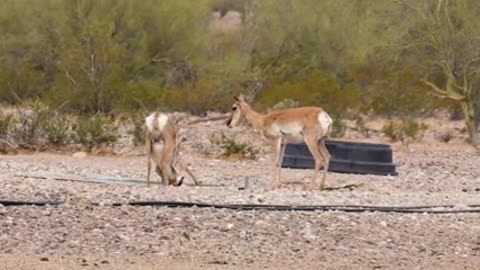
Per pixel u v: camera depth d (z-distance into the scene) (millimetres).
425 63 57656
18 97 60469
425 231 25438
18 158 41906
